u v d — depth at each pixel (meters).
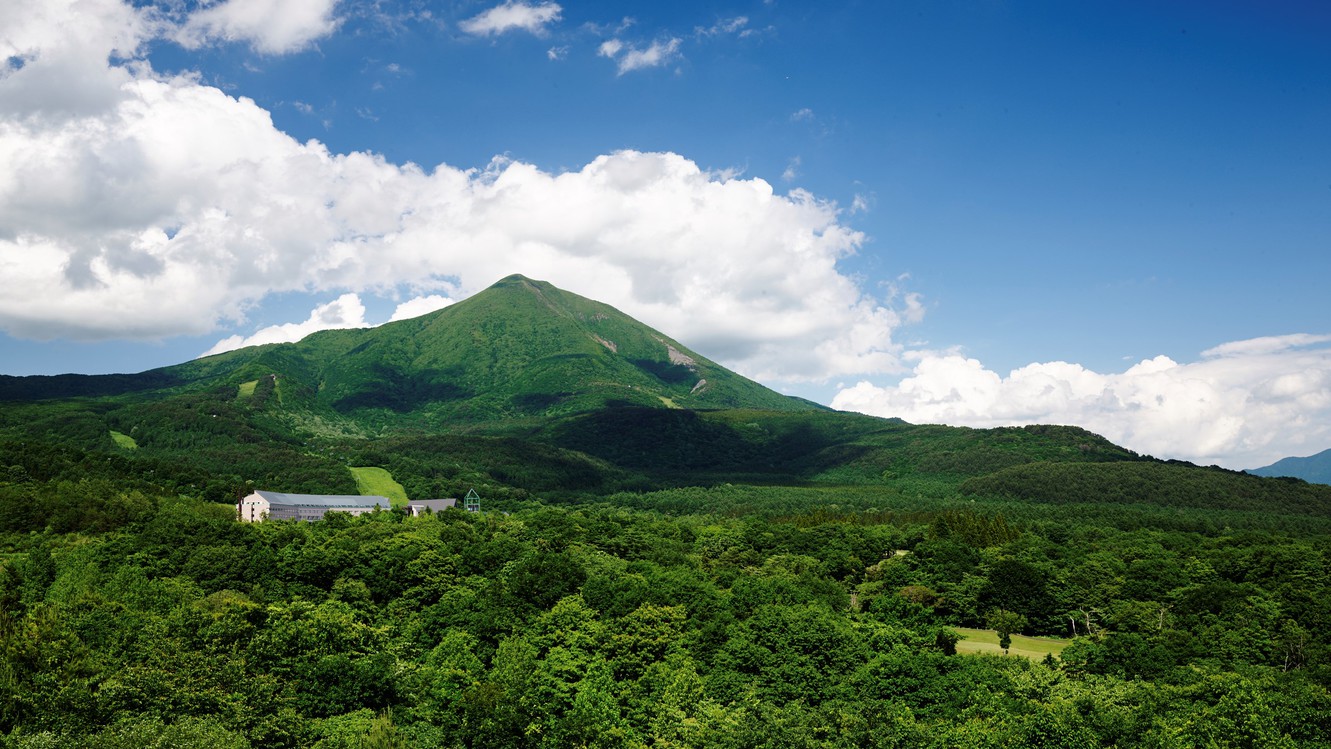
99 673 93.31
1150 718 100.62
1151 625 151.00
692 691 112.12
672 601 141.12
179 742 76.62
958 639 147.12
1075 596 167.88
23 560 137.00
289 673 104.88
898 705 110.00
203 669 94.12
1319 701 99.62
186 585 131.50
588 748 100.06
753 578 168.00
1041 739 95.44
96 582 127.38
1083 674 123.31
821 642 121.75
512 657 118.50
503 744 98.75
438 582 148.62
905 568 184.12
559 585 147.38
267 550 155.62
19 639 95.56
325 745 89.50
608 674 116.06
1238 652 133.12
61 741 75.88
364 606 141.62
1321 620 137.62
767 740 96.62
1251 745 91.94
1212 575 176.38
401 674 110.31
